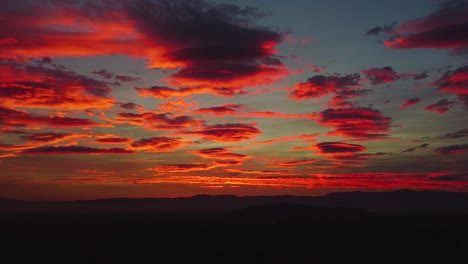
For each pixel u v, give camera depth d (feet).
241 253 196.75
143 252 201.87
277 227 375.04
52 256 190.19
